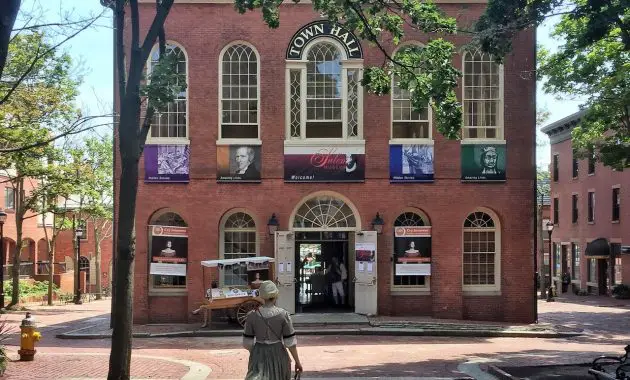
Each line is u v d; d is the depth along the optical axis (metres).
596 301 38.97
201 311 22.03
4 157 24.08
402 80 13.98
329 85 22.66
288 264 22.05
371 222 22.34
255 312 7.33
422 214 22.77
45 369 13.53
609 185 42.84
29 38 19.98
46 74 24.27
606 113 24.80
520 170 22.61
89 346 18.25
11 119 23.80
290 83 22.59
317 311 22.91
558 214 52.28
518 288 22.44
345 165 22.42
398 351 16.25
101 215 39.59
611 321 26.12
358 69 22.58
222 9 22.58
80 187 35.38
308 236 22.86
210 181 22.38
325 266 24.02
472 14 22.41
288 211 22.34
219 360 15.12
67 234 58.16
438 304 22.19
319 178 22.38
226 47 22.58
